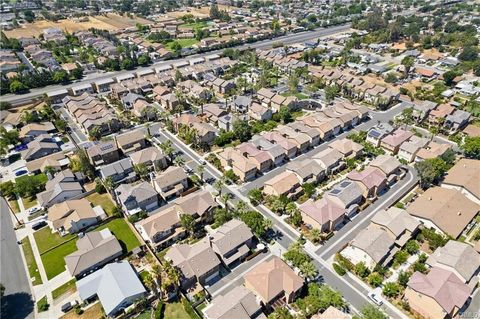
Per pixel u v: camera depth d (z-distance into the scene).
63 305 70.44
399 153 119.06
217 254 79.69
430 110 140.75
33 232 90.69
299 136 123.62
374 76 196.62
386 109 155.62
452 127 134.50
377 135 124.69
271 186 99.00
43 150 122.19
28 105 164.62
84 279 73.94
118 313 69.25
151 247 83.94
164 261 78.06
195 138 127.94
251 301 66.25
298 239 86.75
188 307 68.38
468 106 149.88
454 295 65.56
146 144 130.38
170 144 120.69
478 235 84.75
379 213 87.31
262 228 83.81
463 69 196.25
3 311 70.69
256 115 145.75
